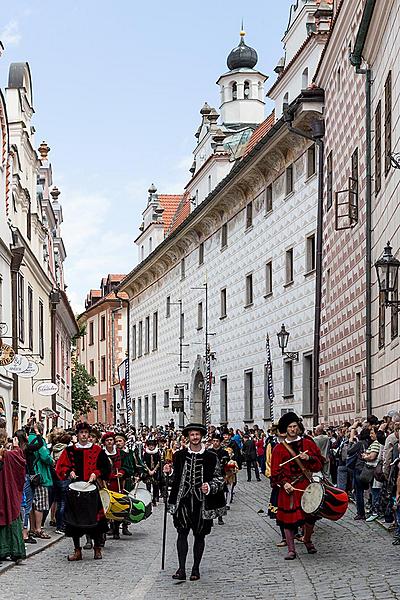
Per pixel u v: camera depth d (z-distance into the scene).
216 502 12.85
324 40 34.12
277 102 41.22
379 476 17.17
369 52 23.94
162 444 29.20
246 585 12.05
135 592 11.83
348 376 27.28
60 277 59.09
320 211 32.12
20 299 33.22
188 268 55.62
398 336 19.91
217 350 48.50
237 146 51.31
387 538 15.85
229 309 46.22
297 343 35.44
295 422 14.27
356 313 26.17
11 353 24.98
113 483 18.31
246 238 43.19
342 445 21.67
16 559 14.73
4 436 14.67
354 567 12.97
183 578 12.70
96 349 91.19
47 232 44.88
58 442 20.19
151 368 66.62
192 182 58.09
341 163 28.72
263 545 16.33
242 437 37.78
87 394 82.94
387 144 21.70
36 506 17.78
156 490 27.94
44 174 48.50
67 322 57.53
